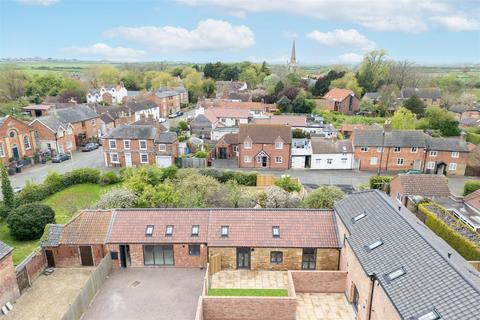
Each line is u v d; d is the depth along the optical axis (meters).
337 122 85.31
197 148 61.31
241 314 21.72
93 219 27.28
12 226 30.33
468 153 54.09
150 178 41.22
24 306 22.28
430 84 125.50
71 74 158.62
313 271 23.56
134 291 23.80
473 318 13.17
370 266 19.06
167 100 100.69
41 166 55.41
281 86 107.31
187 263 26.44
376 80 116.88
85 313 21.70
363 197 26.72
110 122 76.94
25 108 83.38
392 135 55.62
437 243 19.58
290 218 26.97
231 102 92.25
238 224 26.62
